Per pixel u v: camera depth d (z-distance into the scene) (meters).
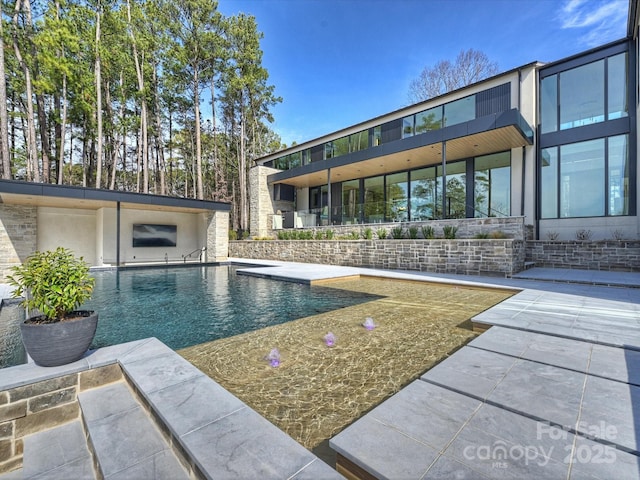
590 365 2.51
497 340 3.15
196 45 17.91
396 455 1.50
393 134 14.11
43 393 2.30
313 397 2.38
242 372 2.86
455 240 8.96
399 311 5.11
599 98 9.60
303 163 18.34
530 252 9.98
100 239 13.15
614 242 8.58
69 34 13.87
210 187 26.94
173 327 4.40
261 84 22.05
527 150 10.61
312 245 13.15
